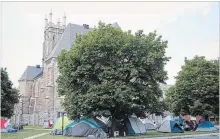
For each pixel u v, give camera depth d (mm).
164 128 50031
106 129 42500
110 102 36562
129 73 38375
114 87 36156
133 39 38875
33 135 43531
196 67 57969
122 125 42531
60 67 41250
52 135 43844
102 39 37781
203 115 55312
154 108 42656
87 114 38406
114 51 38406
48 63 94562
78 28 94188
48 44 111125
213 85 55031
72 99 38875
